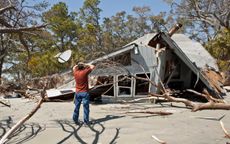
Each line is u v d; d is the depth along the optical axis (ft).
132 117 31.65
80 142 21.24
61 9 131.54
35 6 64.49
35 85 48.42
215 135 22.24
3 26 23.81
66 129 25.96
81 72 27.94
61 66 96.53
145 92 47.06
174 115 32.22
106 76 49.83
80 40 125.49
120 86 48.65
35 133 24.59
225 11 109.50
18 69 102.06
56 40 126.31
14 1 38.91
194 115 31.81
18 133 24.73
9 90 41.42
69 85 51.75
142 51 47.21
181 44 66.54
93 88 45.85
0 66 92.02
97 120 30.32
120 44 149.59
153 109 37.50
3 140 15.12
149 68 46.68
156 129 24.79
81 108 39.60
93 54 48.83
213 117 30.35
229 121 28.09
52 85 51.11
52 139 22.44
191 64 45.88
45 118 32.09
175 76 51.85
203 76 45.93
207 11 114.93
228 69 75.41
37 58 98.12
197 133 22.99
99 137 22.50
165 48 46.19
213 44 90.27
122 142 20.72
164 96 35.65
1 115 34.88
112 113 35.17
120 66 48.44
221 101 34.45
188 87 51.47
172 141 20.54
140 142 20.53
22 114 35.53
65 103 47.39
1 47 65.82
